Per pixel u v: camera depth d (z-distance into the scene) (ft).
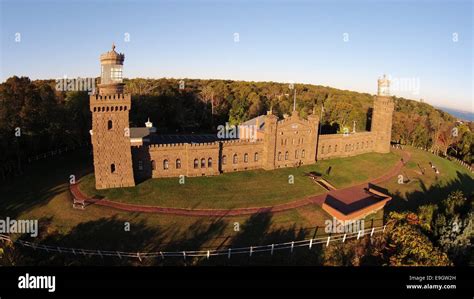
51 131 282.56
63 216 168.25
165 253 140.36
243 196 203.41
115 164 199.82
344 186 235.20
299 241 154.71
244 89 580.71
